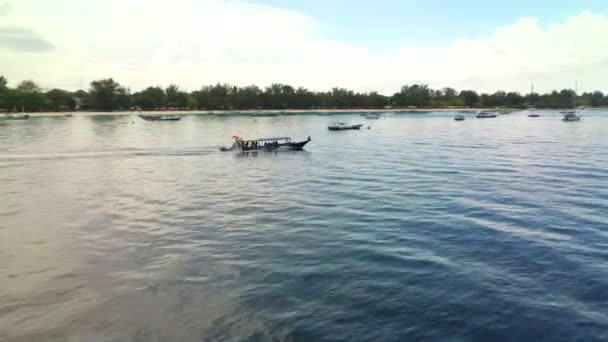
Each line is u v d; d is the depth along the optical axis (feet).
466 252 77.56
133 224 97.04
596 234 86.69
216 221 98.78
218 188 137.39
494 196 121.19
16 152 232.94
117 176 160.86
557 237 85.10
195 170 175.42
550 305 58.34
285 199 120.57
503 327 53.26
